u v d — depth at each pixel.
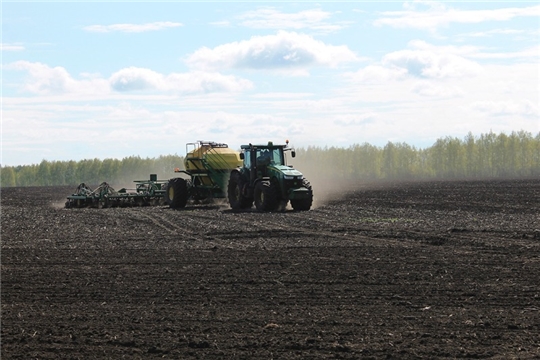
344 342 11.56
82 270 19.42
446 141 134.62
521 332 12.08
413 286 16.28
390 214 35.38
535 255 20.89
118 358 10.95
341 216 34.38
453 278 17.22
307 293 15.68
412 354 10.84
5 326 13.02
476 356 10.73
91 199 45.53
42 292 16.30
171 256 21.89
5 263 20.86
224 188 43.47
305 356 10.80
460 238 25.16
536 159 127.31
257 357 10.81
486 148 131.25
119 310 14.28
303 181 37.97
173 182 43.44
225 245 24.34
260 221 32.25
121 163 150.38
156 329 12.64
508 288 15.89
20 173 163.75
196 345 11.49
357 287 16.27
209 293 15.84
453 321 12.88
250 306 14.44
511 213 35.34
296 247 23.44
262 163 38.94
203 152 43.78
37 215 39.09
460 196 52.09
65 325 13.04
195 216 35.81
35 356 11.09
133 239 26.64
